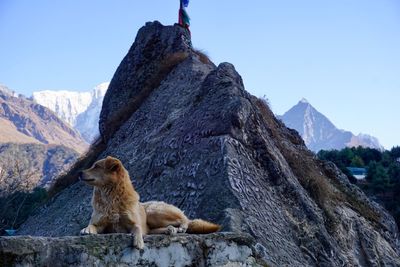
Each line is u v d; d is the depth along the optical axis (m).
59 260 7.61
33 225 31.53
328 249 18.84
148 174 21.95
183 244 8.93
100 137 37.59
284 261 16.17
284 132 29.20
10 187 33.34
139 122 30.61
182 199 18.73
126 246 8.29
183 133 22.47
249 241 9.79
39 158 111.19
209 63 35.12
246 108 21.98
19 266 7.24
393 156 75.75
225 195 17.66
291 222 19.02
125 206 9.00
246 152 20.53
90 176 8.98
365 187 56.28
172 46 35.09
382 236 24.73
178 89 30.30
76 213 25.67
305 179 23.20
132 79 36.25
